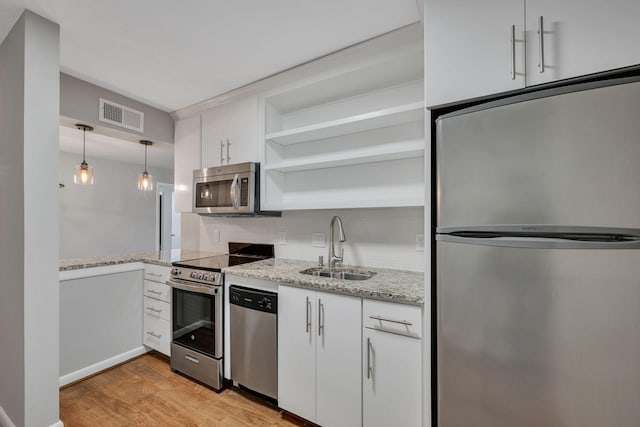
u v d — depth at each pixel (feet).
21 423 4.89
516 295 3.38
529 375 3.32
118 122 8.22
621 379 2.92
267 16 5.16
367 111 7.22
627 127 2.90
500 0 3.61
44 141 5.05
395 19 5.27
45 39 5.11
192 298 7.25
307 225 8.04
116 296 7.91
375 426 4.83
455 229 3.77
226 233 9.82
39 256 4.97
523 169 3.35
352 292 4.99
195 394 6.64
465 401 3.72
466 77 3.78
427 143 4.17
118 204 16.60
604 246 2.97
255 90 7.74
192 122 9.18
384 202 5.98
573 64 3.22
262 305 6.08
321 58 6.48
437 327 3.98
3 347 5.43
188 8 4.93
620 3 3.04
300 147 8.16
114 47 6.06
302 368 5.58
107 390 6.77
